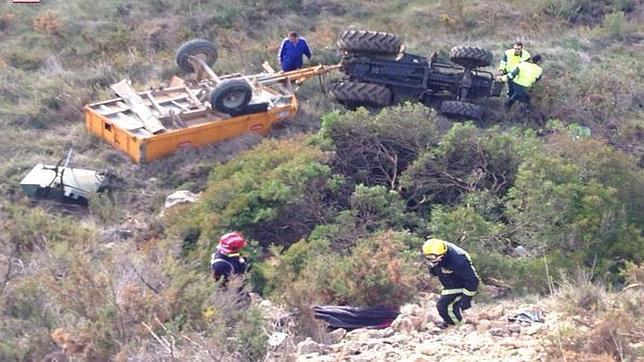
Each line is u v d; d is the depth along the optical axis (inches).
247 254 542.9
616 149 786.2
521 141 682.2
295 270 519.8
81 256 427.2
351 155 684.7
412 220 610.9
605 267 520.1
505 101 820.0
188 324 369.7
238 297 427.5
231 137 742.5
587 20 1066.1
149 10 997.2
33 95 814.5
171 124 736.3
